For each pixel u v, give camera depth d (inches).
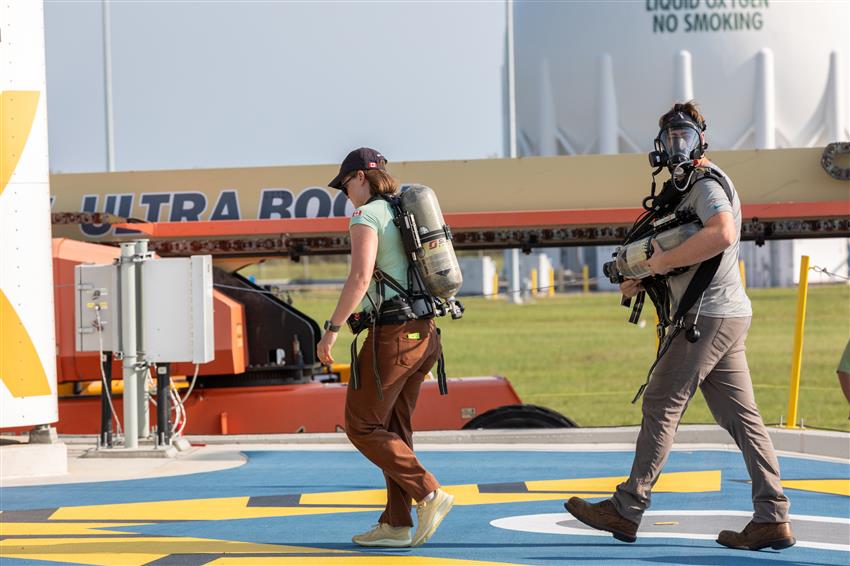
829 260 3459.6
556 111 3661.4
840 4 3526.1
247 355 685.3
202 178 703.1
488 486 499.5
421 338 366.9
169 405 607.5
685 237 352.2
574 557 365.7
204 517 443.2
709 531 403.9
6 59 535.5
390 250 365.1
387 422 383.2
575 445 612.1
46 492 499.2
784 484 492.7
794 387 613.6
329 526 423.5
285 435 635.5
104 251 666.2
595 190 686.5
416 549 381.7
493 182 691.4
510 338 1867.6
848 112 3540.8
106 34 1326.3
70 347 640.4
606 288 3654.0
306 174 698.2
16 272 538.9
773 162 680.4
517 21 3821.4
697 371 359.3
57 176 708.7
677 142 360.5
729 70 3486.7
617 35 3540.8
